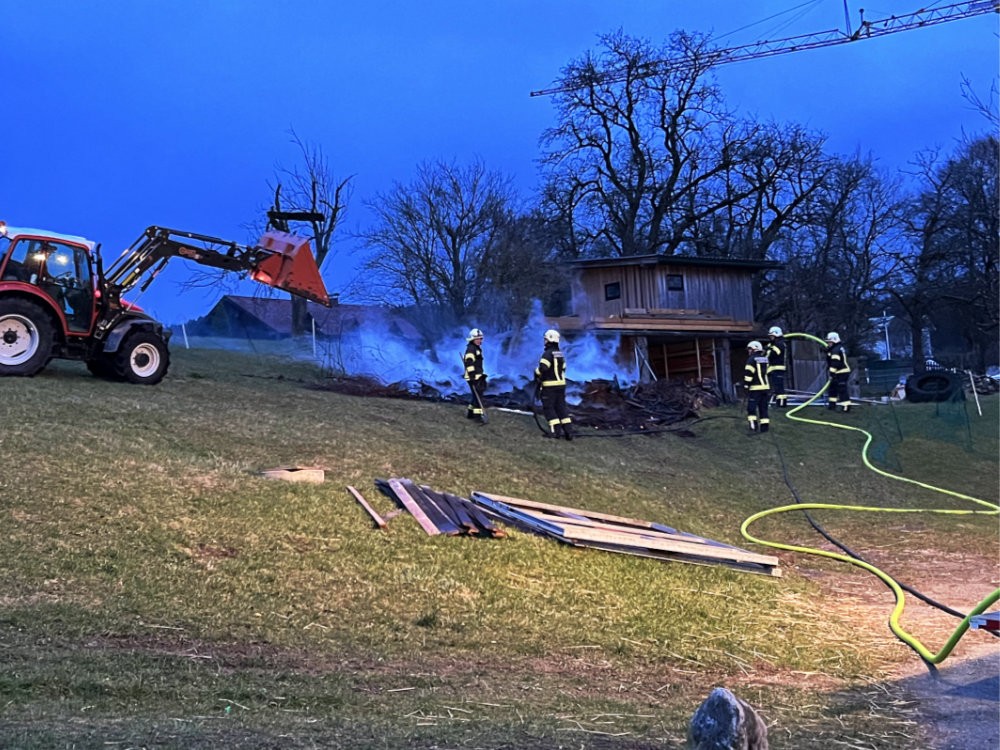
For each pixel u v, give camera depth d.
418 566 8.42
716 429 19.95
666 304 28.92
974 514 14.56
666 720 5.25
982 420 22.86
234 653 6.11
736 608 8.51
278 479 10.22
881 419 21.89
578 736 4.62
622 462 15.28
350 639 6.74
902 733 5.25
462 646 6.89
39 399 12.05
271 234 16.92
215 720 4.52
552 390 16.41
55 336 14.77
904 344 62.84
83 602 6.58
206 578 7.39
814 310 38.66
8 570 6.84
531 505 10.99
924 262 42.25
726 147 43.28
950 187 41.31
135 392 14.32
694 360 27.33
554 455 14.65
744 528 12.77
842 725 5.36
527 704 5.41
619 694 6.02
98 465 9.38
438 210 27.45
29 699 4.64
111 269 15.61
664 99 43.84
